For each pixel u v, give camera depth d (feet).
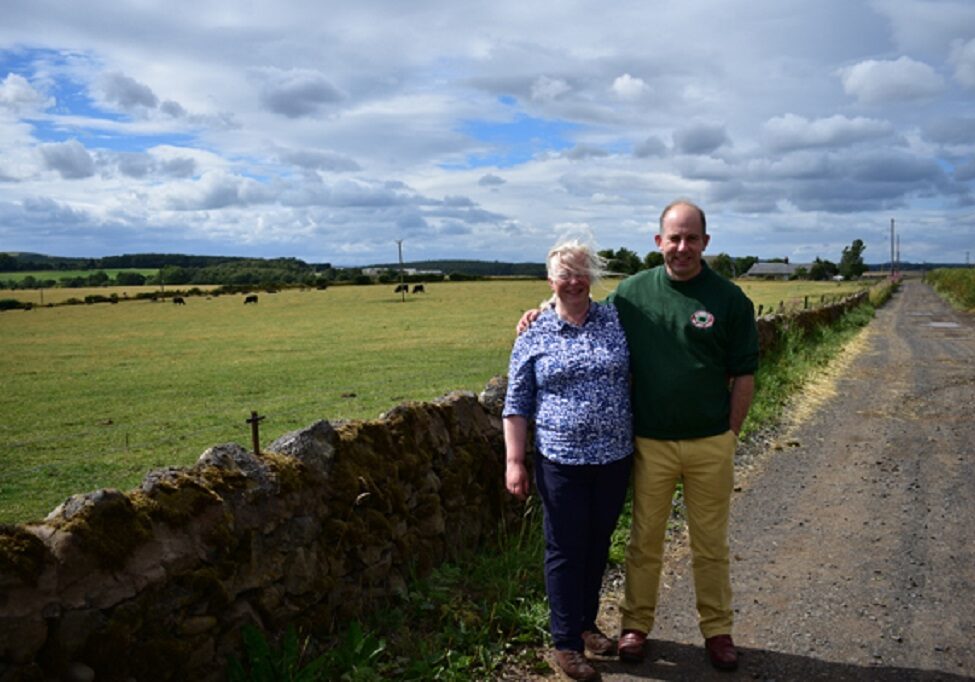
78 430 47.93
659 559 13.12
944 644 13.46
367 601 13.41
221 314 203.10
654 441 12.84
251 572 11.16
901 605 15.07
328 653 11.87
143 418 51.85
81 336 139.95
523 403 12.93
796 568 17.08
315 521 12.43
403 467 14.73
